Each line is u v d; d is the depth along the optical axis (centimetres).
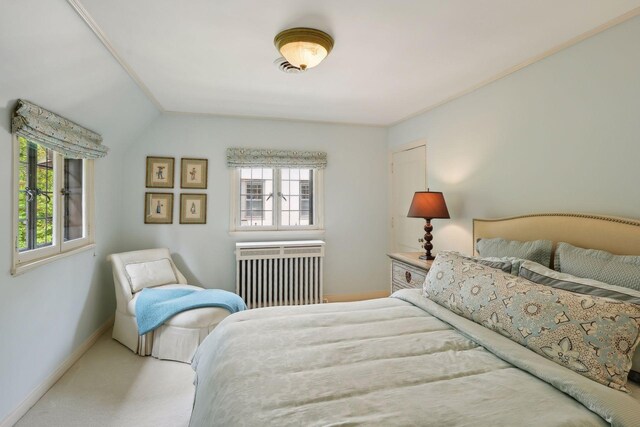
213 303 264
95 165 285
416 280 273
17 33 146
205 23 182
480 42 205
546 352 125
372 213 423
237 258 362
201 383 139
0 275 167
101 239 301
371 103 328
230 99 316
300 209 405
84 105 231
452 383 113
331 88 285
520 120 238
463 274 179
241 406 100
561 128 209
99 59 208
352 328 161
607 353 113
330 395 105
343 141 412
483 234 254
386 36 198
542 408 98
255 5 166
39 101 190
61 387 216
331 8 169
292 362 127
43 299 207
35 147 206
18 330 182
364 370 121
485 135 269
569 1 163
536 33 194
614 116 180
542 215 209
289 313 183
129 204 349
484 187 270
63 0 154
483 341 140
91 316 281
